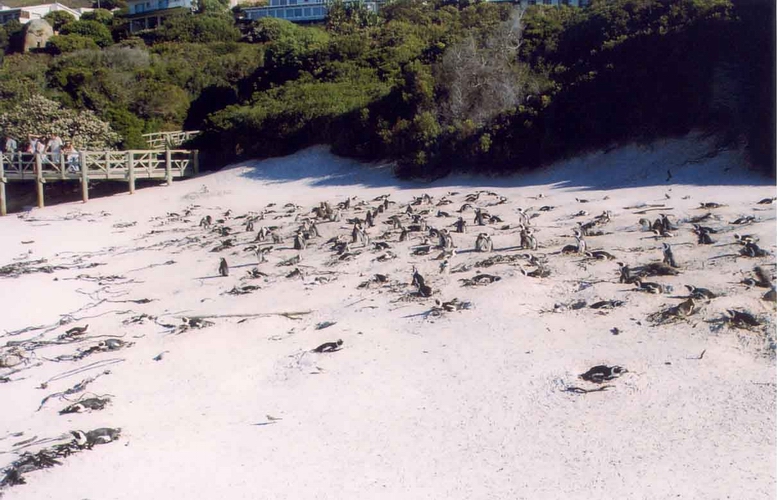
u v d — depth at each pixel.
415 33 57.78
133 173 40.72
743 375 11.45
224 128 46.44
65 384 14.52
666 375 11.77
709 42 30.91
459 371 13.07
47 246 29.20
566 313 15.12
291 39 60.47
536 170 33.28
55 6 126.56
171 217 33.44
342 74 52.25
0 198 37.91
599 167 31.20
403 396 12.39
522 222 23.25
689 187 26.14
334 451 10.73
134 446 11.46
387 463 10.23
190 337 16.44
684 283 15.81
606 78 33.28
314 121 43.53
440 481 9.58
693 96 30.52
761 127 26.92
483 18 58.50
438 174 35.59
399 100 40.56
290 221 29.31
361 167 39.56
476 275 18.09
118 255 26.73
